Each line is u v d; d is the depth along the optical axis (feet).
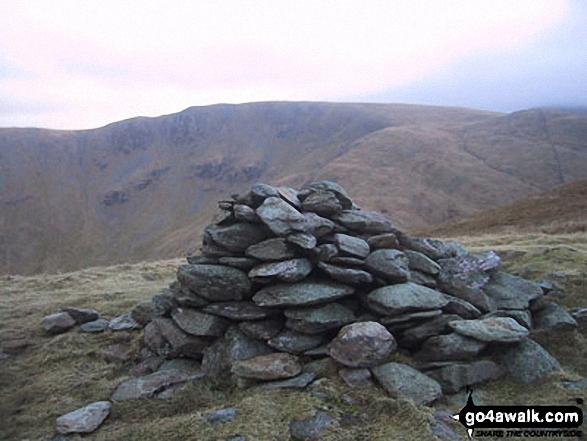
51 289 58.65
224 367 29.78
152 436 23.75
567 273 42.09
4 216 632.79
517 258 49.96
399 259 33.94
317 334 30.86
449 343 28.96
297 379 27.43
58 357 35.68
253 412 24.44
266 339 30.86
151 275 67.15
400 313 30.48
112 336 39.06
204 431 23.39
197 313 33.73
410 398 24.95
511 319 30.68
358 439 22.08
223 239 34.60
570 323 32.73
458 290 34.99
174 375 30.60
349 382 26.68
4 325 42.83
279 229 32.73
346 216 37.83
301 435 22.52
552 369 28.04
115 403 27.94
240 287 32.50
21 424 26.43
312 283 32.14
